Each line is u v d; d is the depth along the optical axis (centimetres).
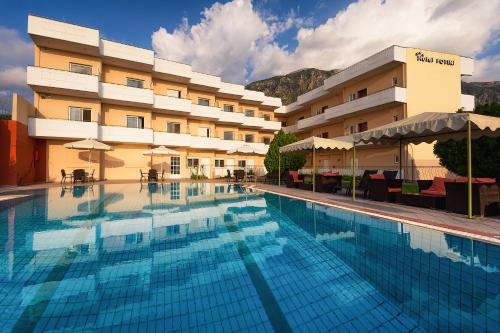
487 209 590
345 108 2273
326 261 368
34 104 1706
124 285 304
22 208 796
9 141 1402
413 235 471
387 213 632
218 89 2666
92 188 1392
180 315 244
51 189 1286
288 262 372
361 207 725
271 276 327
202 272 342
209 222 630
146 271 344
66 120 1691
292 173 1417
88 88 1723
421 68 1912
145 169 2152
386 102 1894
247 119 2988
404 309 243
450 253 378
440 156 1125
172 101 2233
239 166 2859
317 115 2709
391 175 1067
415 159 1853
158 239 491
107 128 1911
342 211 716
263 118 3136
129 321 234
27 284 305
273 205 866
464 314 231
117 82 2041
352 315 238
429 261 351
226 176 2600
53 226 586
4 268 350
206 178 2444
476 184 595
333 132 2705
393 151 1950
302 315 244
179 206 862
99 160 1902
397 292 273
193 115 2456
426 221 542
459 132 812
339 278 314
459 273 312
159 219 665
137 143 2070
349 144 1134
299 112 3406
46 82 1628
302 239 478
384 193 838
